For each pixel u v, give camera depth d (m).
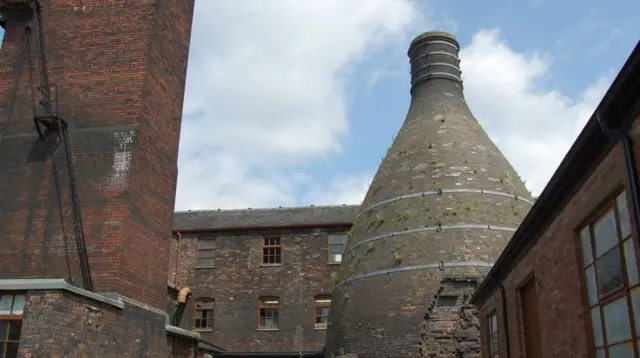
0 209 14.99
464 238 21.16
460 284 20.09
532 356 11.00
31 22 16.80
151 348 15.20
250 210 38.69
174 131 17.70
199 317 34.69
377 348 20.31
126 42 16.30
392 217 22.80
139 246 15.12
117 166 15.00
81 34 16.55
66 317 11.66
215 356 33.59
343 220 35.50
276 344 33.38
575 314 7.80
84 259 14.22
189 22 19.36
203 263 35.66
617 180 6.34
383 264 21.69
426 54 28.28
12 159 15.45
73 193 14.87
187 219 38.19
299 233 35.25
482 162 23.78
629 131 5.92
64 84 16.09
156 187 16.30
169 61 17.58
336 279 24.08
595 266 7.29
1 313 11.58
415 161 24.09
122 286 14.14
